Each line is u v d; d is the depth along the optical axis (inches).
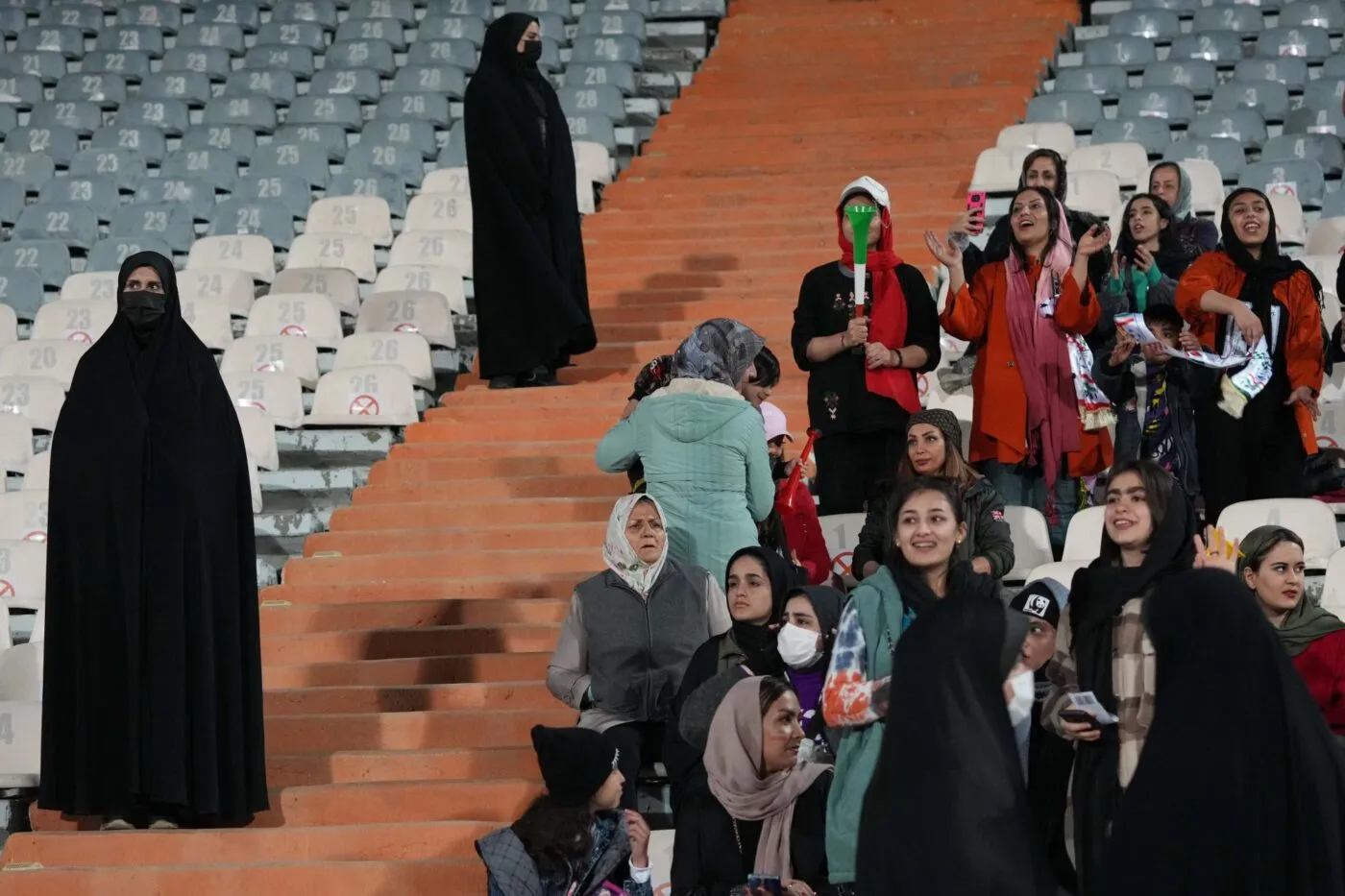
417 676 554.6
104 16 1216.2
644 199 885.8
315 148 999.0
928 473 478.0
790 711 404.8
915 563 378.6
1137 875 313.3
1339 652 457.4
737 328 526.9
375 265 865.5
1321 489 585.3
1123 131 909.8
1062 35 1055.6
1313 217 848.9
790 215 850.1
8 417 722.8
